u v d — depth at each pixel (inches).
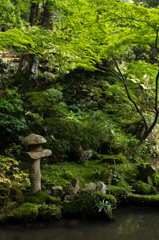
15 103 333.1
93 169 211.5
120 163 221.9
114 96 363.9
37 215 139.9
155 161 300.8
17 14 203.8
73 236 124.0
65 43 194.2
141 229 135.6
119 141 264.4
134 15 169.5
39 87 408.8
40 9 549.6
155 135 336.2
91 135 235.8
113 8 167.6
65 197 157.2
